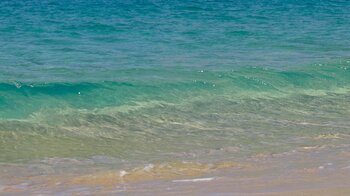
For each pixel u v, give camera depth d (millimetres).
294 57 29859
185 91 22281
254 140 16875
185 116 19453
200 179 13219
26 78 23406
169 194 12047
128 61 27750
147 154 15672
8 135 17156
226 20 45969
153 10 53000
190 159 15109
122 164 14766
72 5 57625
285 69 25844
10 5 57625
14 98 20422
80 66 26328
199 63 27469
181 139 17062
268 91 22969
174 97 21641
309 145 16234
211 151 15852
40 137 17094
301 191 11867
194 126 18375
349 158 14781
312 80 24547
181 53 30375
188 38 35906
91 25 41438
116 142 16766
